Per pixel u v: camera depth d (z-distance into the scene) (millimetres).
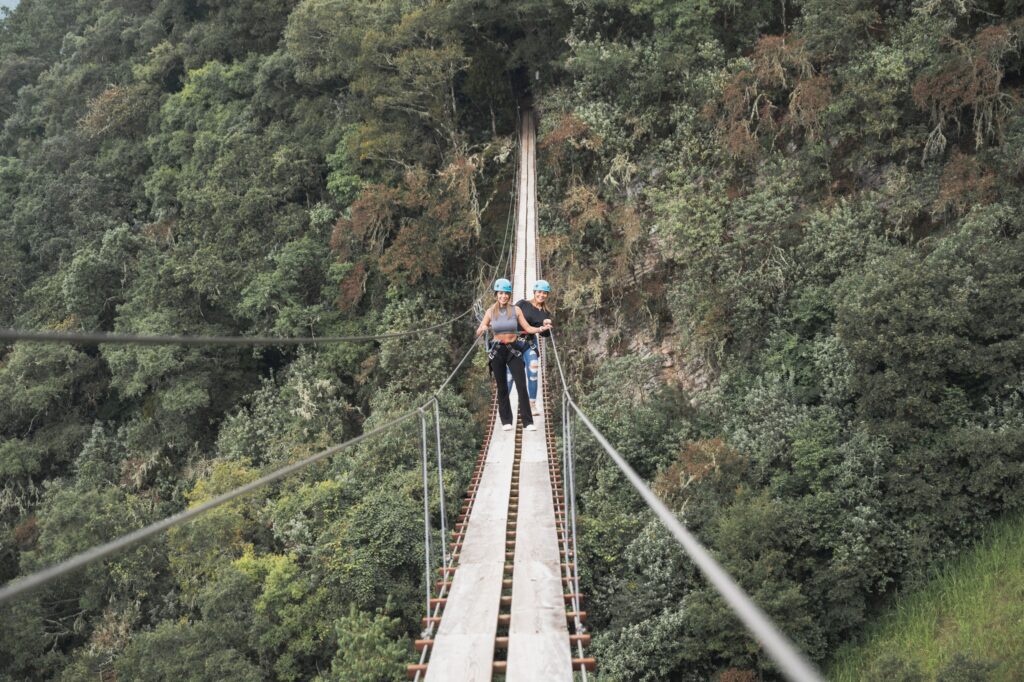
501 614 10180
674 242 31859
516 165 42438
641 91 35969
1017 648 17906
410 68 39688
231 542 29000
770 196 30516
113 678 27297
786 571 21781
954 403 22234
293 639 24219
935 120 28109
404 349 35375
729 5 35656
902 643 20000
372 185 40625
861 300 24172
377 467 28609
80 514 31672
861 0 30906
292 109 48844
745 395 27391
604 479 26203
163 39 64750
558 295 35125
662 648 20922
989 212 24922
